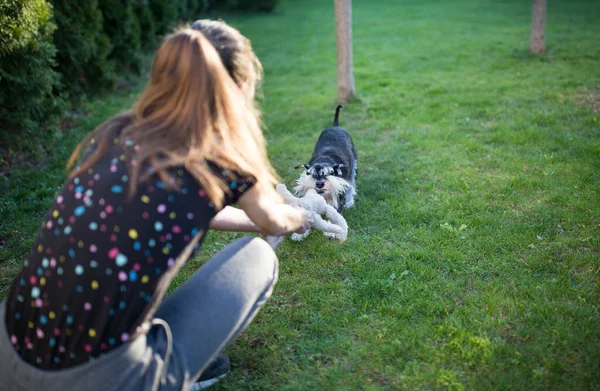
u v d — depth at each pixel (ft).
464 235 12.76
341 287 10.99
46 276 5.30
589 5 54.39
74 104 25.49
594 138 18.20
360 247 12.57
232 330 6.17
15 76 17.44
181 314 6.04
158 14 39.73
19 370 5.44
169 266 5.38
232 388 8.12
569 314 9.51
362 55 37.29
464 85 27.12
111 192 5.26
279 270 11.79
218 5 65.92
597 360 8.21
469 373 8.25
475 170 16.66
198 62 5.56
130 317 5.33
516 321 9.46
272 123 23.30
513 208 14.03
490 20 49.52
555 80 26.53
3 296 11.02
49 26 19.11
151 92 5.72
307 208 9.45
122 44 31.71
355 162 17.13
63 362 5.32
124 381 5.37
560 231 12.62
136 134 5.46
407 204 14.67
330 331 9.53
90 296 5.19
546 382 7.91
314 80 31.76
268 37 48.01
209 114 5.56
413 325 9.55
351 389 8.09
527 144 18.42
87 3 25.12
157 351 5.73
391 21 52.75
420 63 33.60
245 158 5.72
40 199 15.94
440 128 20.97
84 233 5.22
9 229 13.85
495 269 11.26
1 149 19.08
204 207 5.47
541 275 10.93
